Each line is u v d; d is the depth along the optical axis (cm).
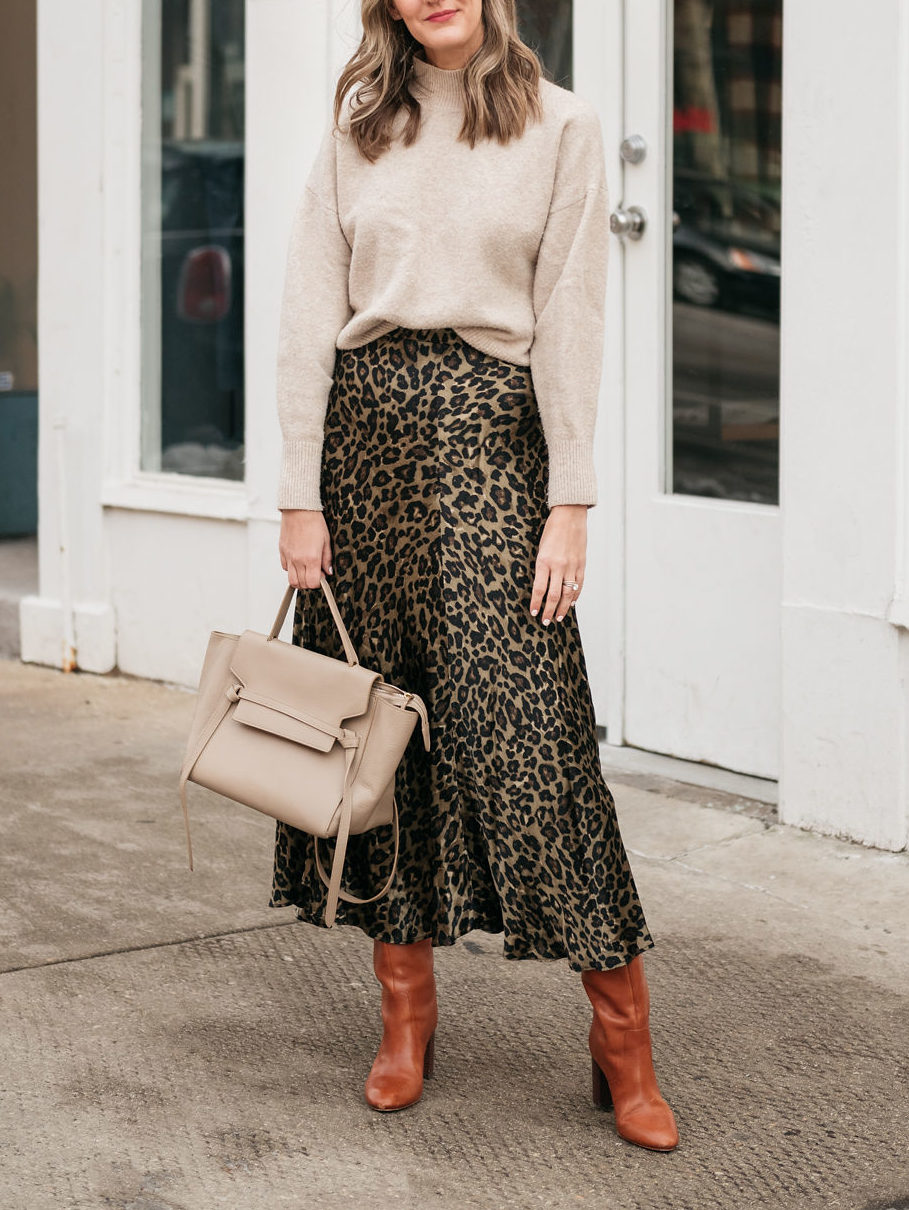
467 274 235
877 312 351
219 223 529
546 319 237
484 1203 229
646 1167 239
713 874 359
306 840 259
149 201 549
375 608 246
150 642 552
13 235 734
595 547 445
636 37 423
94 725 495
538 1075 269
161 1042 280
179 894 350
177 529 537
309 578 248
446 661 241
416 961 260
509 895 244
